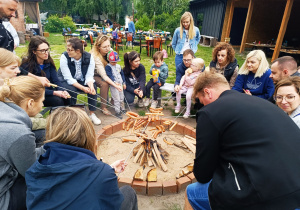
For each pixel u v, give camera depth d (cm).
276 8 1346
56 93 343
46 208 105
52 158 111
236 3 1316
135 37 1386
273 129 120
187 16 496
